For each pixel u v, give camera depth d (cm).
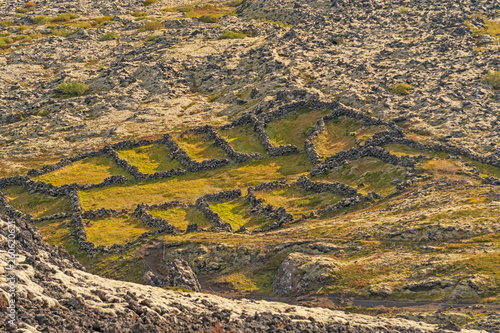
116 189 7219
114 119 9956
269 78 10250
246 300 3562
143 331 2152
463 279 3844
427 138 7069
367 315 3694
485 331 3081
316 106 8756
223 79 11150
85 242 5712
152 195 6994
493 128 7025
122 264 5288
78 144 9088
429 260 4200
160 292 3055
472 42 10262
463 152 6412
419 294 3875
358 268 4369
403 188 5753
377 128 7662
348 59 10538
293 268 4541
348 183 6425
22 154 8919
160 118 9706
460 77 8688
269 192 6556
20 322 1916
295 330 2616
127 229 6066
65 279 2567
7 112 10781
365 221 5169
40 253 2808
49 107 10800
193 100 10488
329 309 3734
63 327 1986
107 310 2278
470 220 4622
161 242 5519
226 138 8500
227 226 5781
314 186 6419
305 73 10250
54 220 6512
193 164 7656
